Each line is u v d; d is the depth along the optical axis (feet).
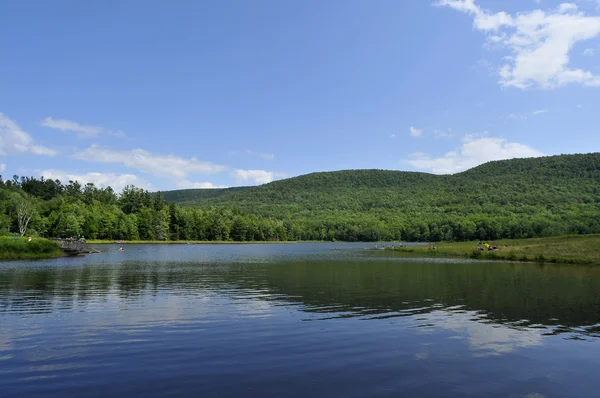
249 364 43.11
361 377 39.78
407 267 165.17
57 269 143.43
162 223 541.75
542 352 48.01
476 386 37.88
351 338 53.31
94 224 458.91
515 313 69.05
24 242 201.16
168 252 298.15
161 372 40.52
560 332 56.85
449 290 95.71
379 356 46.19
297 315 66.80
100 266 159.33
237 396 35.01
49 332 55.16
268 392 35.96
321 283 109.29
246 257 243.19
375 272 142.51
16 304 75.41
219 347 48.85
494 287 101.09
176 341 51.26
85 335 53.83
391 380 39.09
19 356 45.06
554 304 77.41
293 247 461.37
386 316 66.44
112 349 47.83
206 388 36.70
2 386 36.78
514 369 42.37
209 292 91.71
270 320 63.16
